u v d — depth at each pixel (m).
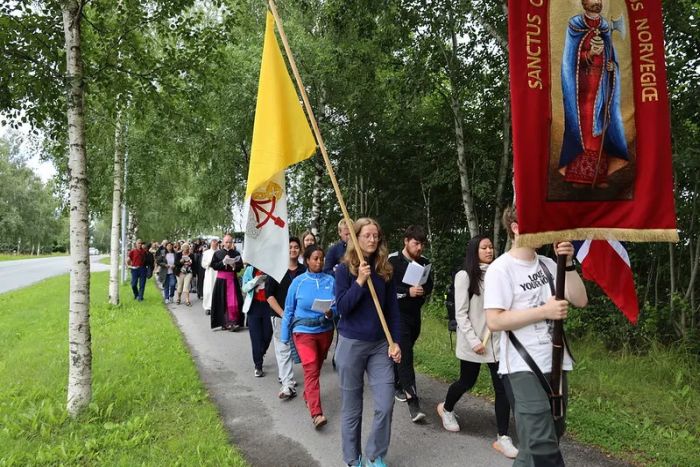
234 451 3.99
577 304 2.83
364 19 10.42
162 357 6.98
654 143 2.64
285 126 4.19
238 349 8.00
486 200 12.18
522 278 2.73
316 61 13.02
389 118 13.66
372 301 3.55
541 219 2.48
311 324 4.75
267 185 4.43
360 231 3.61
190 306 13.31
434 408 5.03
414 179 14.34
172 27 6.56
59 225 76.19
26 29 5.38
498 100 12.02
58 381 5.72
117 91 6.37
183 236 39.12
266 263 4.38
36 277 28.25
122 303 13.04
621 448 4.02
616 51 2.63
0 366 6.62
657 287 8.41
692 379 5.83
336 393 5.63
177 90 6.55
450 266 12.16
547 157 2.51
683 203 7.64
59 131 6.46
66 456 3.79
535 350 2.62
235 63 13.45
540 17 2.52
